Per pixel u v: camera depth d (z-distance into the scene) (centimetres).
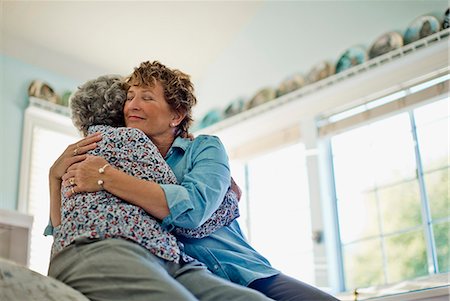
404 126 406
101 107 177
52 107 468
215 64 521
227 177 167
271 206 470
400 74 404
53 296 126
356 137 431
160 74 180
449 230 369
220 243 171
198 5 477
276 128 468
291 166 464
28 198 436
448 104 387
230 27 503
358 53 429
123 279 133
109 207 145
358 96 423
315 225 426
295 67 467
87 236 140
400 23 414
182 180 166
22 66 466
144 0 463
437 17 394
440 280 351
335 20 450
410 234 387
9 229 249
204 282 152
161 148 179
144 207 148
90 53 489
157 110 176
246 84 496
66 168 158
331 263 415
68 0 448
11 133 445
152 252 144
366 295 377
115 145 157
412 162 397
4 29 451
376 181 413
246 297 151
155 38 491
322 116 445
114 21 470
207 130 509
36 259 427
